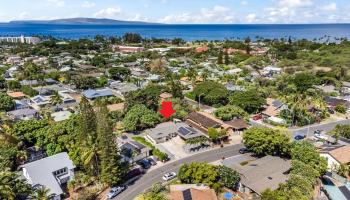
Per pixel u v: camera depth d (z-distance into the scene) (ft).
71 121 240.73
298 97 331.36
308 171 186.50
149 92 344.28
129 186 199.41
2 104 333.01
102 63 634.02
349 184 196.65
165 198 172.04
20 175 187.21
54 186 183.52
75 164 203.82
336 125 286.25
